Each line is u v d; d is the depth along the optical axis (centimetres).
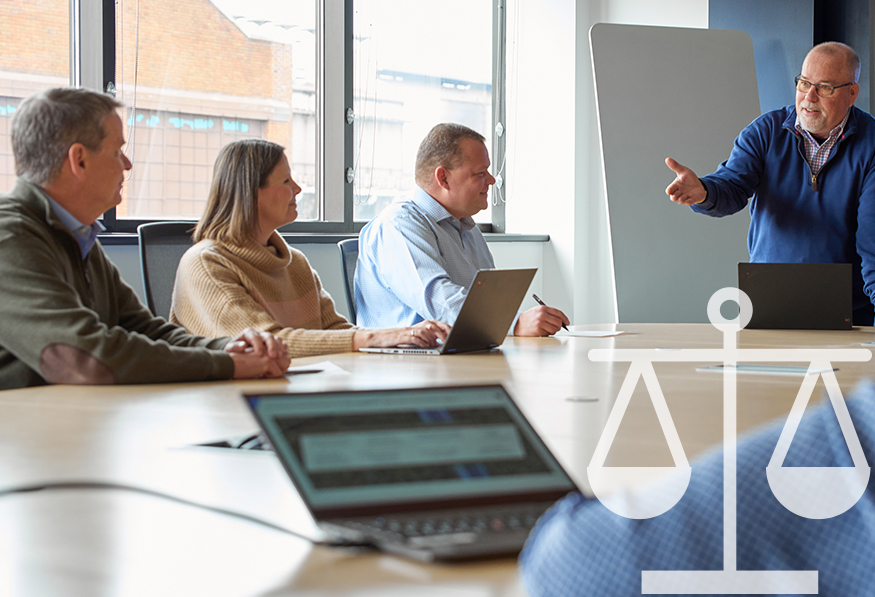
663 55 435
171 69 366
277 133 411
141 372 141
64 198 159
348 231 438
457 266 269
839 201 312
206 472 80
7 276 143
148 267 221
